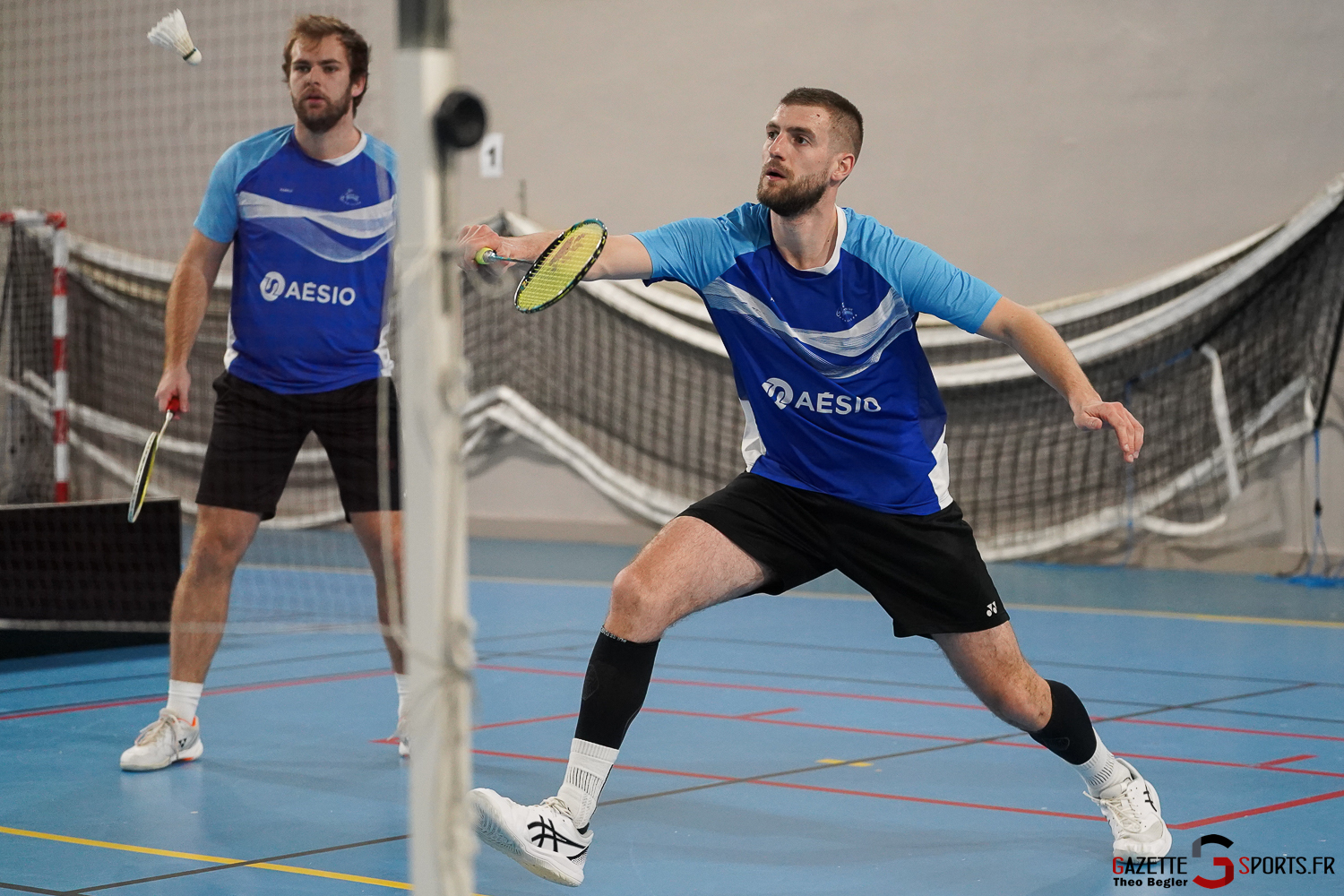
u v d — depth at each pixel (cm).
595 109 1634
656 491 1591
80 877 450
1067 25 1417
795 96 467
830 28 1519
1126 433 427
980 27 1453
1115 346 1373
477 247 449
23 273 1800
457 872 288
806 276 473
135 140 1727
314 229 616
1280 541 1332
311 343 620
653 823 526
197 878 451
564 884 436
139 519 956
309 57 608
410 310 285
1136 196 1398
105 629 941
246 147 623
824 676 843
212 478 625
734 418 1550
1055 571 1373
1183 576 1328
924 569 471
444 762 288
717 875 461
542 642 968
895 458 473
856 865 473
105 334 1788
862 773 602
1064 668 859
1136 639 979
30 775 600
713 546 464
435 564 287
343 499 633
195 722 630
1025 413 1428
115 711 741
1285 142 1333
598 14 1625
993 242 1462
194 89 1667
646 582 448
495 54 1683
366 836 506
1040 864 473
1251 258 1317
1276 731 678
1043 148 1436
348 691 807
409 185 283
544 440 1645
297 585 1240
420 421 286
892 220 1506
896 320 472
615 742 446
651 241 477
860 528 475
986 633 471
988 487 1450
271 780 595
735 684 816
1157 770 601
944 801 557
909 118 1491
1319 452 1308
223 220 621
